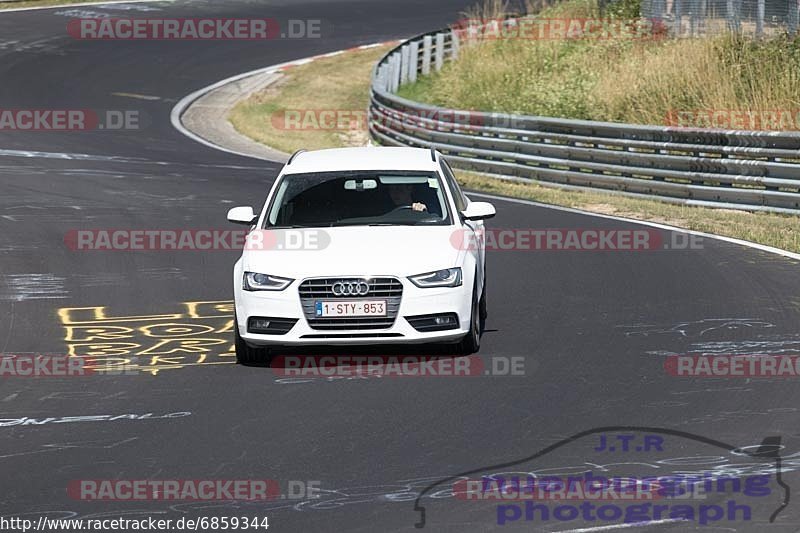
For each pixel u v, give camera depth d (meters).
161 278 49.72
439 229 36.06
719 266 49.00
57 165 86.44
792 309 40.28
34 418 29.84
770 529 21.16
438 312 33.78
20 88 127.75
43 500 23.64
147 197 72.50
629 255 52.53
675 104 89.12
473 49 127.62
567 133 78.19
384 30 167.00
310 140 110.75
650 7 115.12
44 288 48.00
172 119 117.25
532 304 42.59
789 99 82.12
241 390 32.03
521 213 65.94
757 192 65.00
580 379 32.06
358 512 22.53
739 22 98.19
